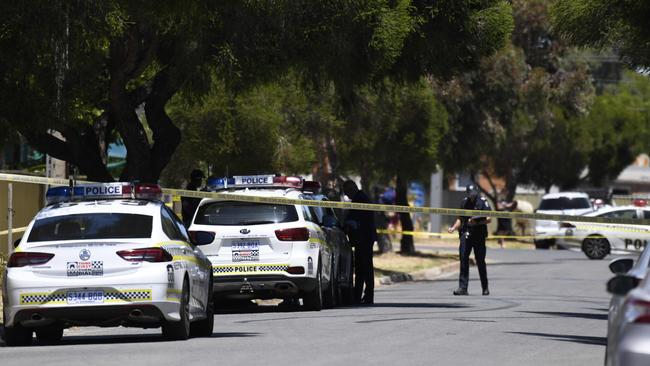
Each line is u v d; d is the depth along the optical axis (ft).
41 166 359.25
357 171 444.14
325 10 224.12
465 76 440.04
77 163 247.70
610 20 196.44
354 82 241.76
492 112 466.29
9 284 158.40
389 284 350.64
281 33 224.94
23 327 161.38
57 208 166.40
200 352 149.59
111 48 234.58
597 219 202.28
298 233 221.46
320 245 229.45
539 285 334.44
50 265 158.30
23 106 199.41
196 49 229.25
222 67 227.61
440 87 407.03
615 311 106.93
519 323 200.44
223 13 221.25
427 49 250.57
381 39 228.43
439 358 143.95
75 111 222.69
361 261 263.70
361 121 378.32
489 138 466.29
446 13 246.06
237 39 226.38
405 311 229.66
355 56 236.02
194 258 174.70
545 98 517.14
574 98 525.75
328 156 419.54
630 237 502.79
